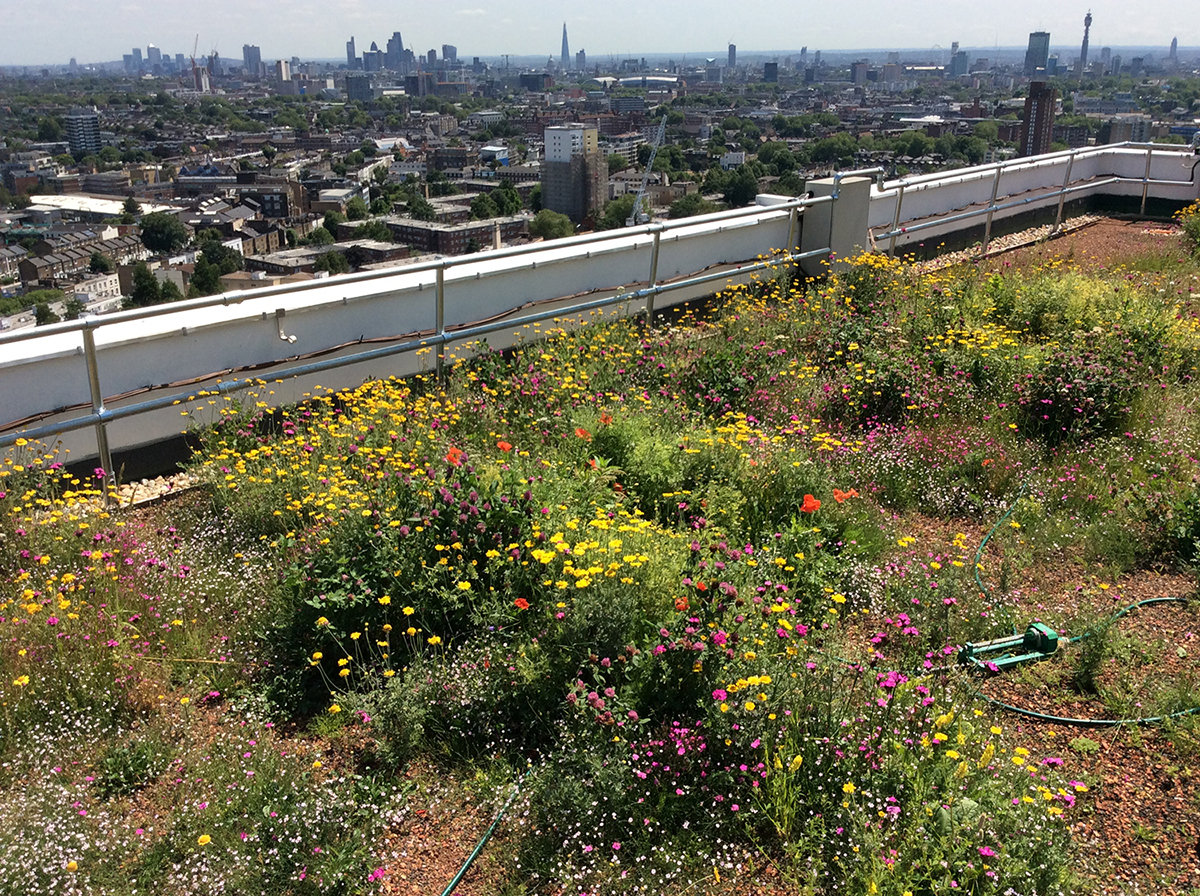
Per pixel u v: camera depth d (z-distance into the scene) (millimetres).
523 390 6273
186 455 5859
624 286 8156
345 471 5129
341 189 171875
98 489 5480
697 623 3479
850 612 4227
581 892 2779
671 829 3045
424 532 4148
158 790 3244
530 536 4164
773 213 9266
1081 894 2766
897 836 2887
